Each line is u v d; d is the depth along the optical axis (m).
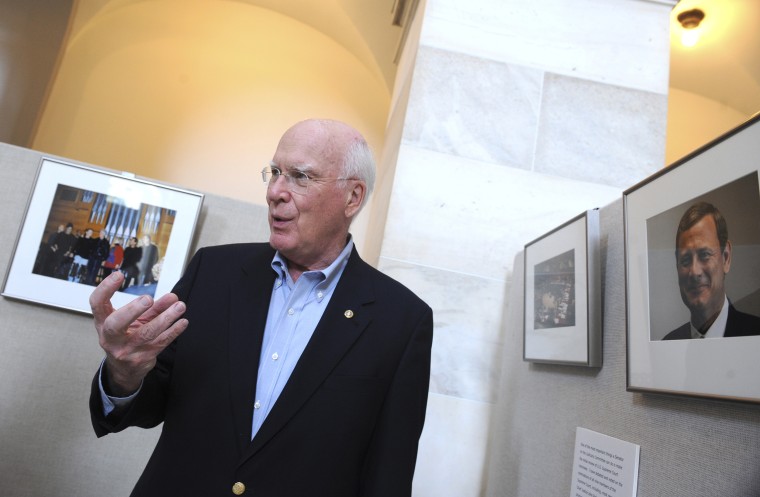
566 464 2.05
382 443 1.58
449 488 2.96
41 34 6.23
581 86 3.54
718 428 1.33
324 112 7.20
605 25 3.65
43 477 2.66
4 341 2.71
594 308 1.96
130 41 6.98
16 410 2.68
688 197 1.50
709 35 6.44
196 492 1.45
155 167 6.76
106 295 1.32
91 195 2.84
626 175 3.44
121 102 6.82
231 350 1.59
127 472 2.71
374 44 6.93
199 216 2.94
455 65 3.50
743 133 1.32
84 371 2.76
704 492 1.34
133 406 1.46
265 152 7.00
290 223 1.66
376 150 7.15
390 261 3.20
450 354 3.11
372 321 1.69
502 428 2.79
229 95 7.07
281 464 1.47
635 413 1.68
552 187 3.38
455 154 3.37
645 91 3.57
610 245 1.98
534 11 3.63
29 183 2.84
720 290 1.35
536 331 2.43
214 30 7.20
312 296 1.72
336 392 1.57
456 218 3.28
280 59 7.25
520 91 3.51
